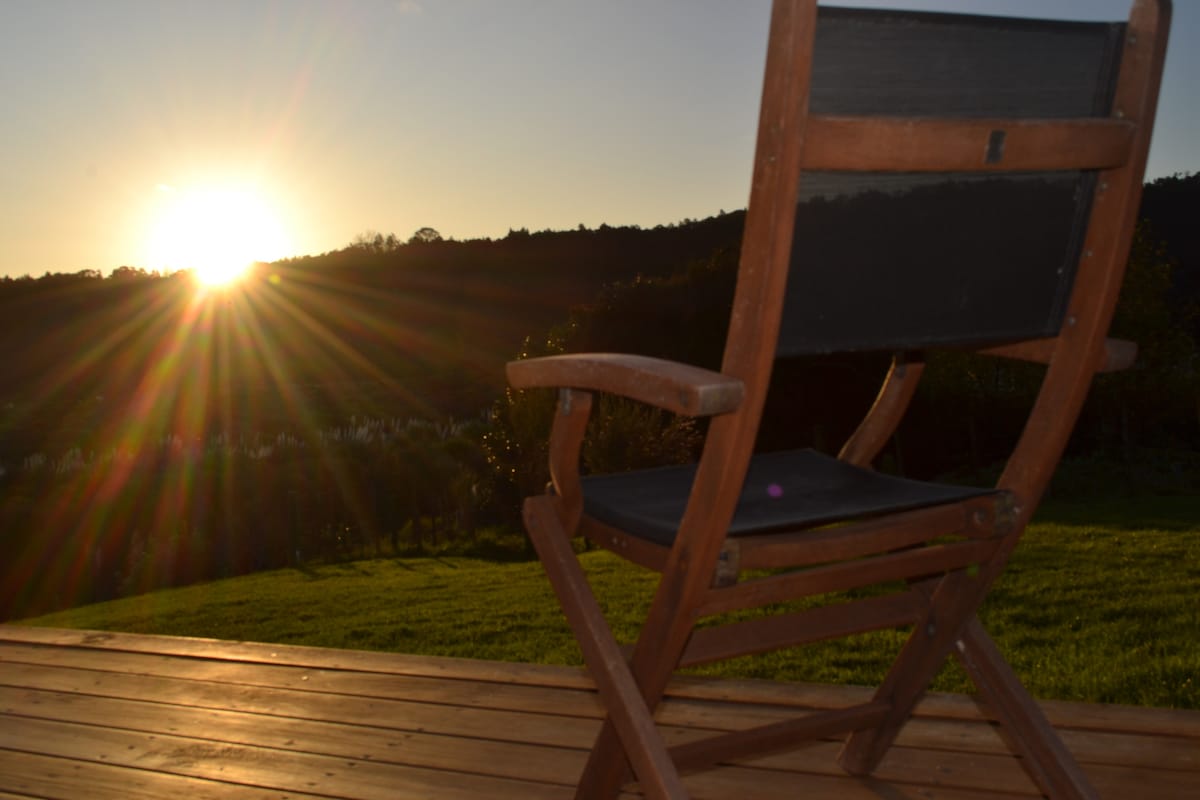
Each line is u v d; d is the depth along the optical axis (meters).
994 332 1.29
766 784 1.98
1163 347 19.42
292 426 26.55
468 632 6.72
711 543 1.16
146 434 24.55
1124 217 1.26
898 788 1.95
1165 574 7.53
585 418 1.34
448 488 15.84
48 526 14.45
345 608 8.64
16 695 2.67
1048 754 1.50
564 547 1.42
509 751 2.20
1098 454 22.86
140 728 2.42
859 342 1.19
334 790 2.04
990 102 1.18
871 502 1.36
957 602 1.53
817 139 1.04
